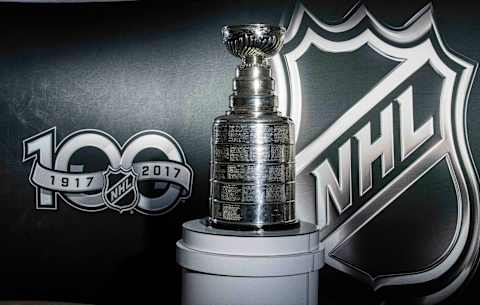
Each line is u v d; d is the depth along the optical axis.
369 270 1.28
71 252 1.35
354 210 1.29
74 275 1.35
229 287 0.99
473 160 1.26
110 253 1.35
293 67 1.30
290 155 1.07
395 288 1.28
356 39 1.29
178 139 1.33
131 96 1.34
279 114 1.09
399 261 1.27
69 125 1.35
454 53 1.26
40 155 1.35
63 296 1.35
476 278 1.26
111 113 1.35
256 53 1.07
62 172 1.35
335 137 1.29
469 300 1.26
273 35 1.05
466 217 1.26
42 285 1.35
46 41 1.35
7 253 1.36
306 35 1.30
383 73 1.28
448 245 1.26
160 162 1.34
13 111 1.36
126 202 1.34
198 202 1.33
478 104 1.26
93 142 1.35
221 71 1.32
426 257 1.27
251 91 1.06
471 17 1.26
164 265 1.34
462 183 1.26
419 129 1.27
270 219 1.04
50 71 1.36
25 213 1.36
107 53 1.34
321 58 1.30
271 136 1.04
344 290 1.29
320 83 1.30
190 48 1.33
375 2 1.28
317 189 1.29
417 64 1.27
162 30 1.33
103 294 1.35
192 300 1.04
